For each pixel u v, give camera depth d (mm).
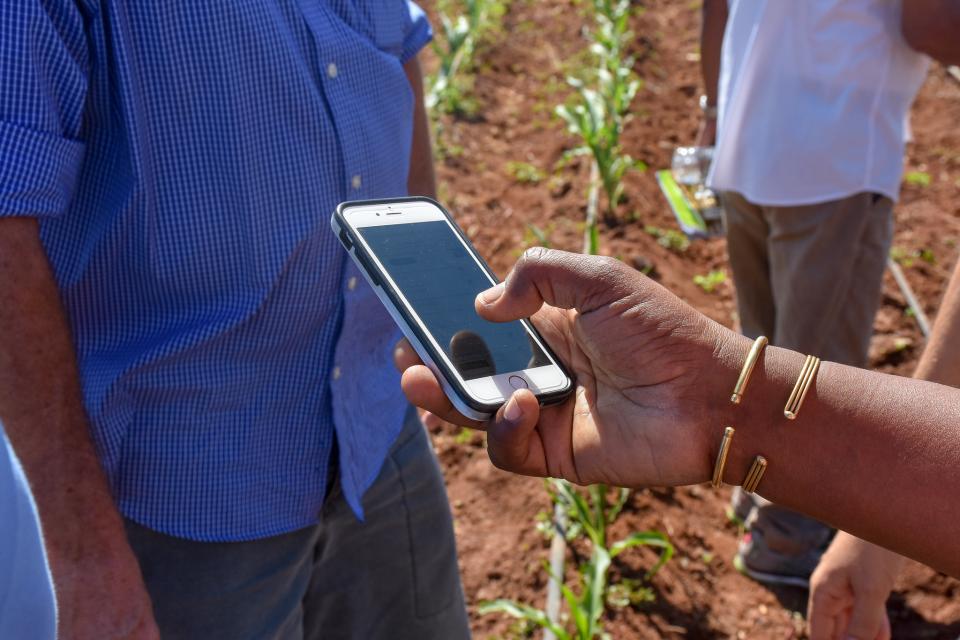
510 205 5328
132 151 1465
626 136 6051
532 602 3000
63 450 1369
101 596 1385
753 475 1216
